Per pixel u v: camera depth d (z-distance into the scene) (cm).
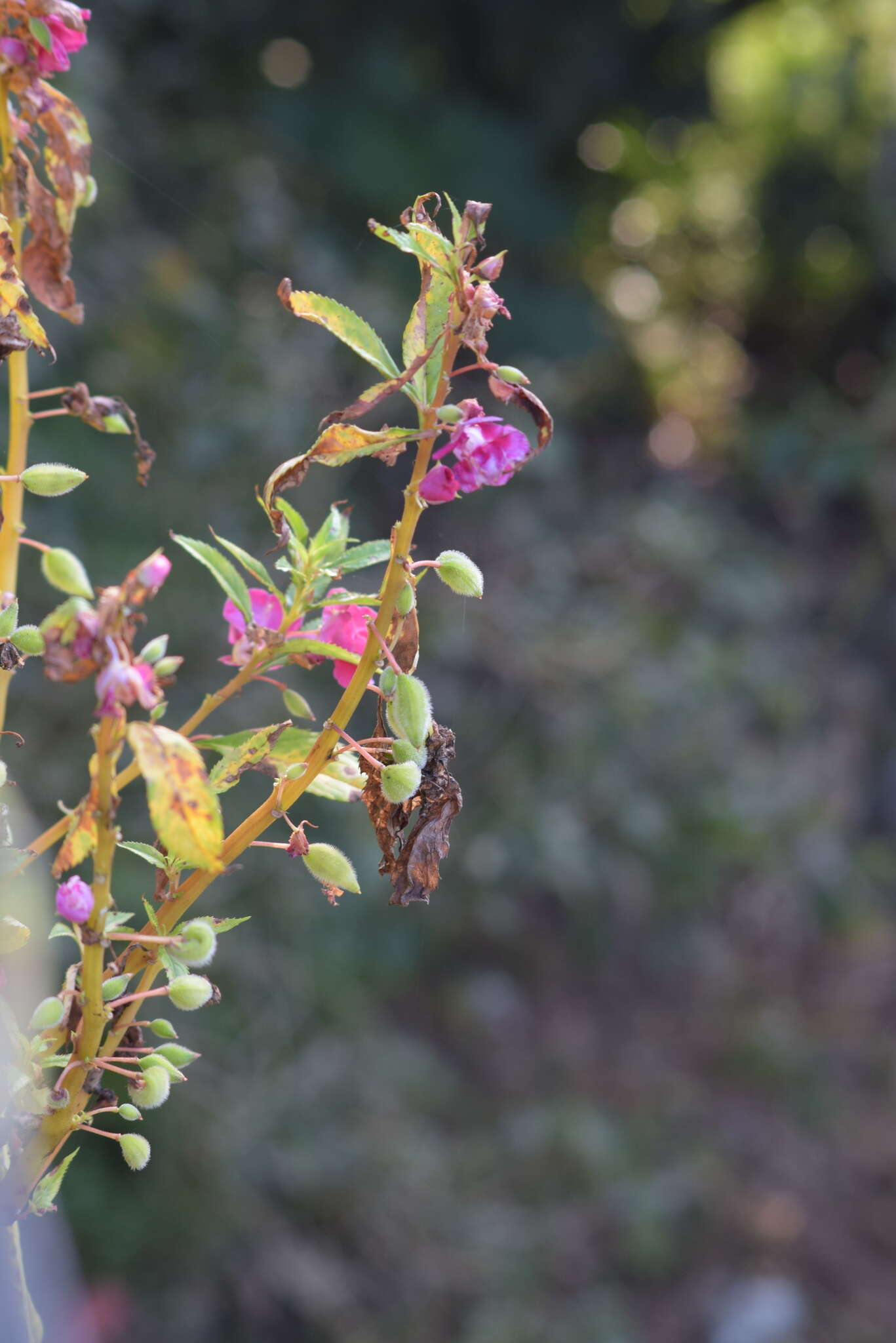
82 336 399
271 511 118
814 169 910
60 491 121
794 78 898
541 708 527
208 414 422
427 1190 400
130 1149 117
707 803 544
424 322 117
